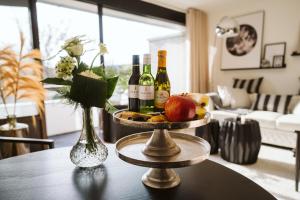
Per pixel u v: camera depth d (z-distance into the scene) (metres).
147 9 3.97
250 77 4.32
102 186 0.79
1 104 2.71
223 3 4.22
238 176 0.85
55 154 1.11
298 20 3.67
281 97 3.49
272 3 3.92
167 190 0.76
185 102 0.77
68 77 0.85
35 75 2.19
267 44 4.03
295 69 3.77
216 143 2.89
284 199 1.86
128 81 0.99
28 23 2.69
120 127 3.40
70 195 0.73
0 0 2.48
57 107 3.97
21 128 2.08
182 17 4.69
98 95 0.83
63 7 3.35
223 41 4.59
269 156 2.78
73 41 0.85
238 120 2.67
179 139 1.02
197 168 0.92
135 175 0.87
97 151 0.94
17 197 0.73
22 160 1.04
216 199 0.70
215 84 4.85
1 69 2.06
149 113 0.88
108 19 3.48
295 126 2.80
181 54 5.46
